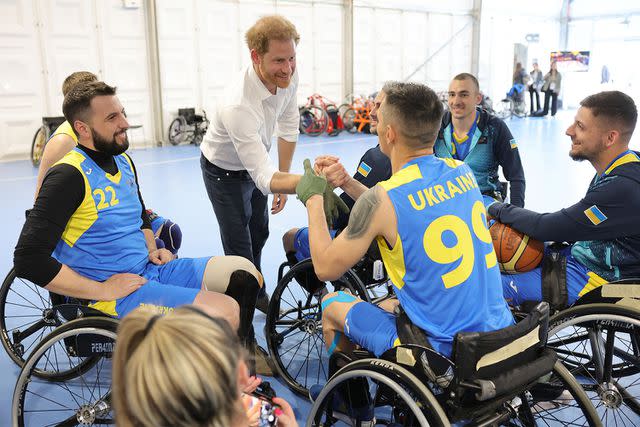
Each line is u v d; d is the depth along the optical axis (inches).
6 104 338.6
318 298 107.8
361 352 73.6
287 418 49.0
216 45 436.5
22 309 134.6
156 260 94.3
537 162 340.8
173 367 29.1
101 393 100.7
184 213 221.8
